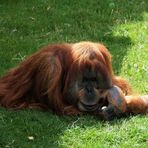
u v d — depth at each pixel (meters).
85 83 14.52
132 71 17.91
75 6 23.84
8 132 13.68
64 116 14.59
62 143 13.35
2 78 15.85
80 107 14.66
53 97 14.65
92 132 13.74
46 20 22.19
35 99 15.26
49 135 13.71
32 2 23.89
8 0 23.91
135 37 21.11
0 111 14.67
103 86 14.65
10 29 21.25
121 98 14.45
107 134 13.66
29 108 14.95
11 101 15.05
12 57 18.64
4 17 22.17
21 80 15.18
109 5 24.11
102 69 14.52
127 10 23.98
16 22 21.69
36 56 15.16
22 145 13.16
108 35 21.16
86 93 14.46
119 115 14.57
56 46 15.12
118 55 19.20
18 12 22.81
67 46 15.05
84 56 14.45
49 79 14.59
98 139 13.56
